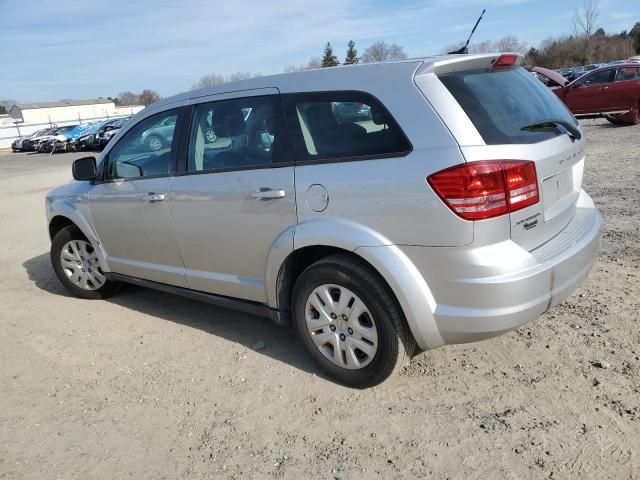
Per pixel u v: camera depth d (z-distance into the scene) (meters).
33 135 38.03
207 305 4.71
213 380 3.46
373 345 3.03
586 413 2.78
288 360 3.62
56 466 2.77
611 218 6.00
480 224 2.60
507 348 3.46
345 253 3.08
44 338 4.29
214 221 3.60
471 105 2.75
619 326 3.58
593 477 2.37
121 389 3.45
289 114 3.23
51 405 3.33
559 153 2.97
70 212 4.75
